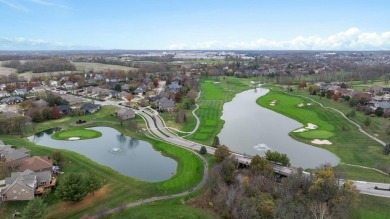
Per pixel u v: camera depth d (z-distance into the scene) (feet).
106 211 247.29
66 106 587.68
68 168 329.52
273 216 220.43
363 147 394.52
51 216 240.94
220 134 456.86
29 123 492.13
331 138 431.02
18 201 259.80
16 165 315.78
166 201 265.75
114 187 287.89
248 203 232.94
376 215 237.45
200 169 327.47
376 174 311.88
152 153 390.42
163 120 528.63
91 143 429.79
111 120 533.14
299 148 400.88
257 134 458.09
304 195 252.21
